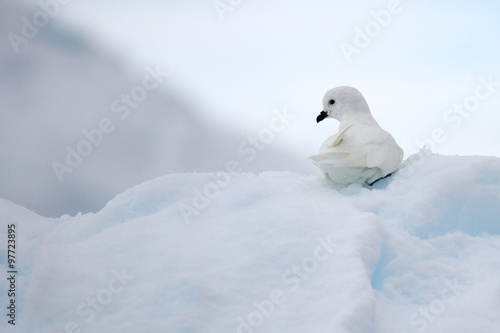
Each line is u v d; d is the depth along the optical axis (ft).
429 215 19.30
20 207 24.44
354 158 21.67
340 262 15.84
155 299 15.19
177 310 14.73
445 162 21.34
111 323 14.60
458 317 15.44
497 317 15.23
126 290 15.79
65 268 16.85
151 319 14.57
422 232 19.02
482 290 16.34
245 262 16.46
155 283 15.79
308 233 17.52
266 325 14.23
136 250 17.72
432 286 16.78
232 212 20.26
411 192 20.52
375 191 21.47
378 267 17.39
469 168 20.43
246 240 17.66
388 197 20.65
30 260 18.43
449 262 17.79
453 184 19.95
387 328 14.90
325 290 15.08
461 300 16.12
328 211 18.97
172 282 15.58
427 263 17.58
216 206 20.84
